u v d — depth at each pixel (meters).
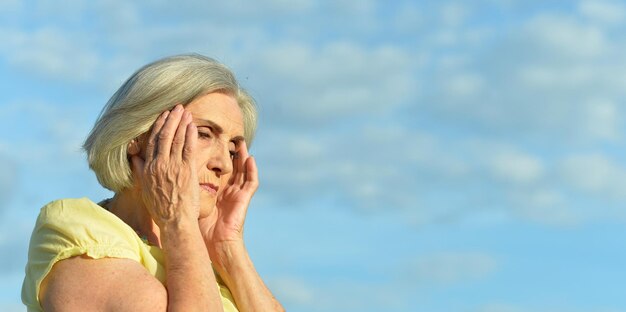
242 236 5.53
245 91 5.51
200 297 4.58
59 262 4.56
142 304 4.45
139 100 4.90
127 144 4.93
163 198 4.80
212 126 5.04
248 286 5.41
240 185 5.59
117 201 5.07
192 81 4.96
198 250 4.72
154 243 5.00
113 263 4.54
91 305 4.46
